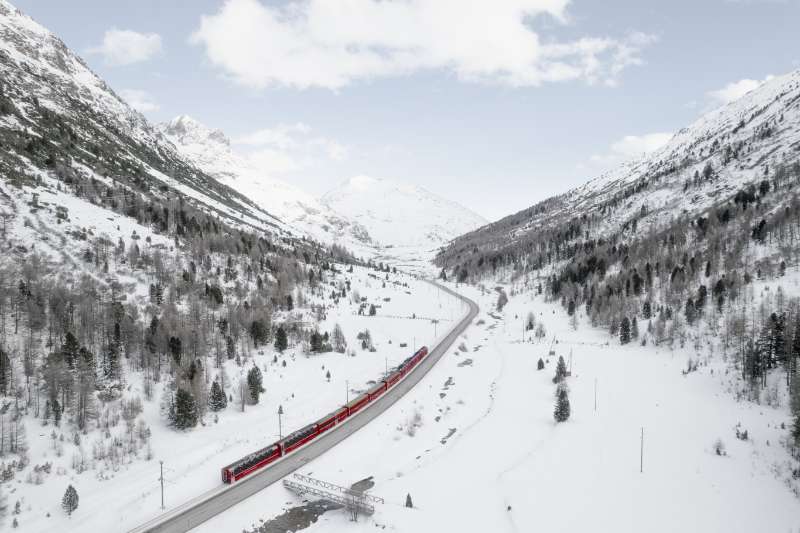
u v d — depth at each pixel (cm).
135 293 14500
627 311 17800
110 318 12606
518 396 12288
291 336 15775
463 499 7800
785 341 11125
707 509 7212
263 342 14800
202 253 18338
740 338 12838
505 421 10831
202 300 15388
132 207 19500
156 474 8606
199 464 9012
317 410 11631
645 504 7431
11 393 9700
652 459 8694
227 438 10056
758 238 18662
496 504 7625
